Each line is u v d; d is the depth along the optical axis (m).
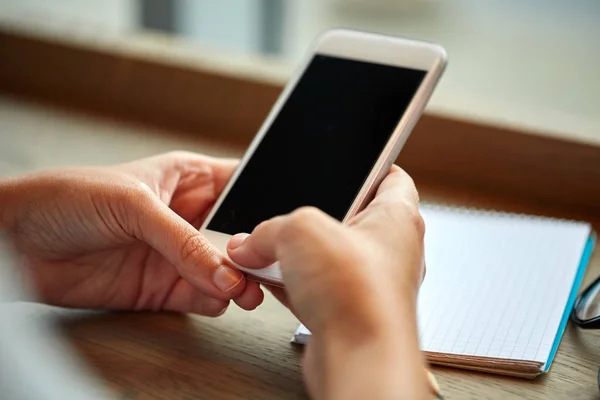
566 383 0.49
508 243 0.65
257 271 0.49
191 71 0.96
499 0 2.15
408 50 0.60
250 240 0.46
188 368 0.50
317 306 0.40
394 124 0.56
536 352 0.50
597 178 0.77
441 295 0.57
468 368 0.50
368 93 0.59
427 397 0.37
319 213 0.43
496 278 0.60
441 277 0.60
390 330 0.38
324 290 0.39
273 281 0.49
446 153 0.84
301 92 0.62
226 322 0.56
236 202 0.57
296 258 0.41
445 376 0.50
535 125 0.80
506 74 1.69
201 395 0.48
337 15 1.87
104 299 0.57
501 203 0.80
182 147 0.92
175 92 0.98
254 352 0.52
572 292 0.58
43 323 0.55
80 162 0.86
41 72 1.07
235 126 0.95
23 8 1.18
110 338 0.54
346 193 0.55
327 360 0.38
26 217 0.54
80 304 0.57
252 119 0.93
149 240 0.52
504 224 0.69
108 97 1.03
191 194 0.64
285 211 0.55
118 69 1.01
